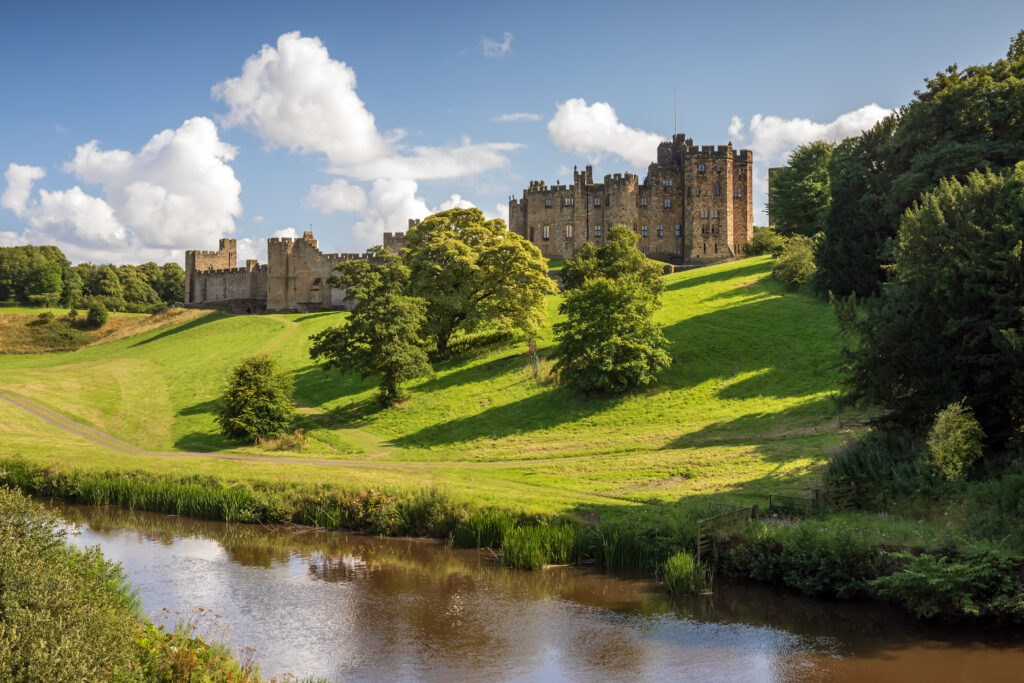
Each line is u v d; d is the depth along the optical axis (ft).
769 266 312.50
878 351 111.86
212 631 81.82
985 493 89.86
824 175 346.33
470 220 274.98
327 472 148.46
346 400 228.43
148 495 137.59
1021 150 195.83
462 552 108.78
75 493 143.33
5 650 47.75
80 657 49.65
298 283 458.50
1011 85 199.62
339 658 75.51
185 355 322.34
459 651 76.84
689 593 89.97
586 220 455.63
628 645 77.36
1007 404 101.45
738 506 106.22
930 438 98.99
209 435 204.64
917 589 78.74
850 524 92.58
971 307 104.27
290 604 90.17
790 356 198.08
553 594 91.86
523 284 255.50
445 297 248.73
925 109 212.43
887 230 222.28
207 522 128.36
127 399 254.27
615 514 109.60
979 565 76.95
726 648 75.92
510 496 121.90
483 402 206.69
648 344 197.36
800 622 81.15
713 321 235.81
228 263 569.64
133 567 104.32
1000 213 111.04
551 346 244.63
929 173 205.67
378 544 114.01
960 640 75.46
